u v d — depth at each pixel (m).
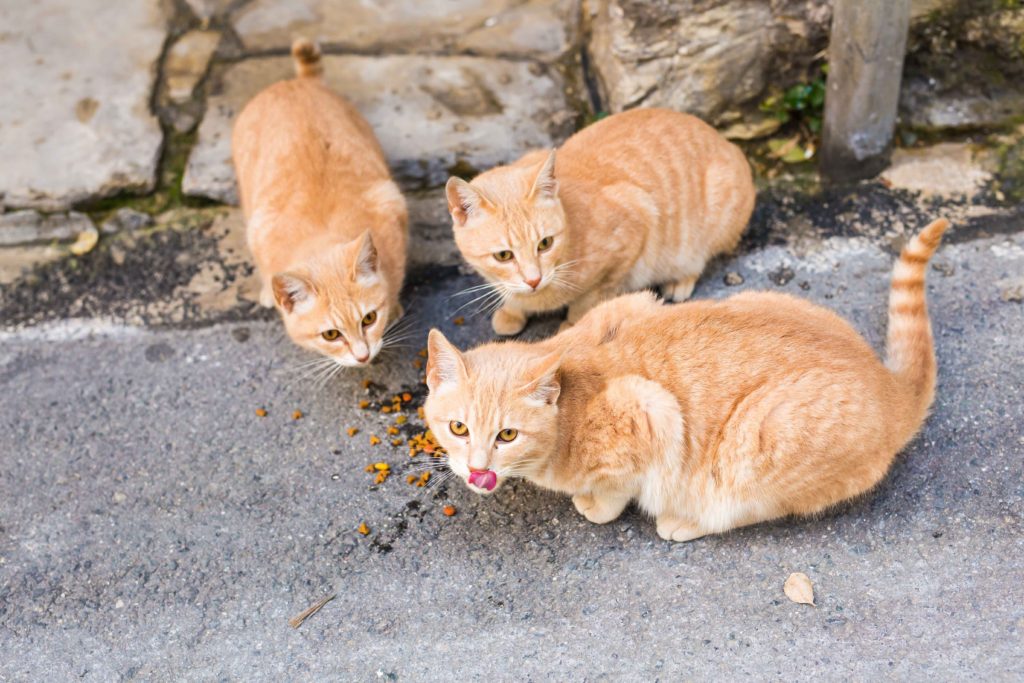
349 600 1.77
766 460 1.70
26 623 1.77
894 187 2.06
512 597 1.76
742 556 1.77
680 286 1.99
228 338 1.99
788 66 2.10
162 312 2.02
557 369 1.71
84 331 2.00
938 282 1.96
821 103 2.10
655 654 1.71
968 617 1.71
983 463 1.81
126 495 1.86
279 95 2.03
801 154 2.11
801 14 2.06
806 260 2.00
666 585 1.75
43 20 2.29
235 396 1.93
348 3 2.31
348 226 1.92
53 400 1.94
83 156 2.13
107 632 1.77
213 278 2.04
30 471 1.88
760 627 1.72
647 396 1.71
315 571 1.79
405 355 1.96
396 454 1.87
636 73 2.11
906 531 1.77
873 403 1.71
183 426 1.91
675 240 1.96
